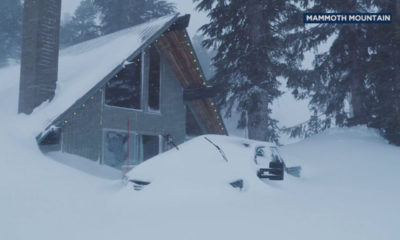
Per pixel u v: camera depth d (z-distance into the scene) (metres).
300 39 18.89
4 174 6.70
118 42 14.38
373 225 4.60
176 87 15.95
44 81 11.44
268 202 5.79
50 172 7.68
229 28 18.20
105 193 6.83
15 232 4.33
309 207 5.49
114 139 12.96
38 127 10.12
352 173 10.61
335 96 20.89
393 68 16.53
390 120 15.80
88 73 12.44
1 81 15.66
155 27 13.88
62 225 4.69
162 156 7.62
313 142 16.45
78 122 11.70
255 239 3.94
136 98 14.17
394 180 9.10
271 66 16.42
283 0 16.70
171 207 5.60
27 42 11.62
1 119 11.04
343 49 18.66
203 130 17.52
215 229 4.31
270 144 8.71
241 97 16.52
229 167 6.84
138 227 4.50
